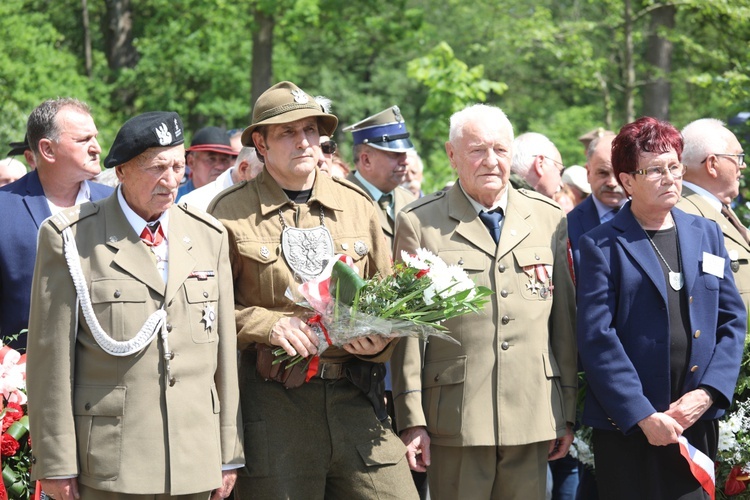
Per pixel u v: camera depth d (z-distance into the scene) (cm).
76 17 3256
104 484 407
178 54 2819
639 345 500
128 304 417
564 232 538
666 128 506
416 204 537
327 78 3712
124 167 425
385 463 477
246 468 464
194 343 428
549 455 525
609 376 495
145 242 429
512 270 512
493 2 2306
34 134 552
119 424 411
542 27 1906
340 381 479
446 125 1490
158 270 427
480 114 513
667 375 495
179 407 419
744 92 1181
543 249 521
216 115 3025
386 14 2428
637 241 509
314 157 476
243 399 473
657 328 499
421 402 512
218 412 436
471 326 507
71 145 548
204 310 433
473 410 502
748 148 1002
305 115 466
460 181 530
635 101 2819
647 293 502
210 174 812
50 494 417
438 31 3247
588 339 503
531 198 539
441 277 446
